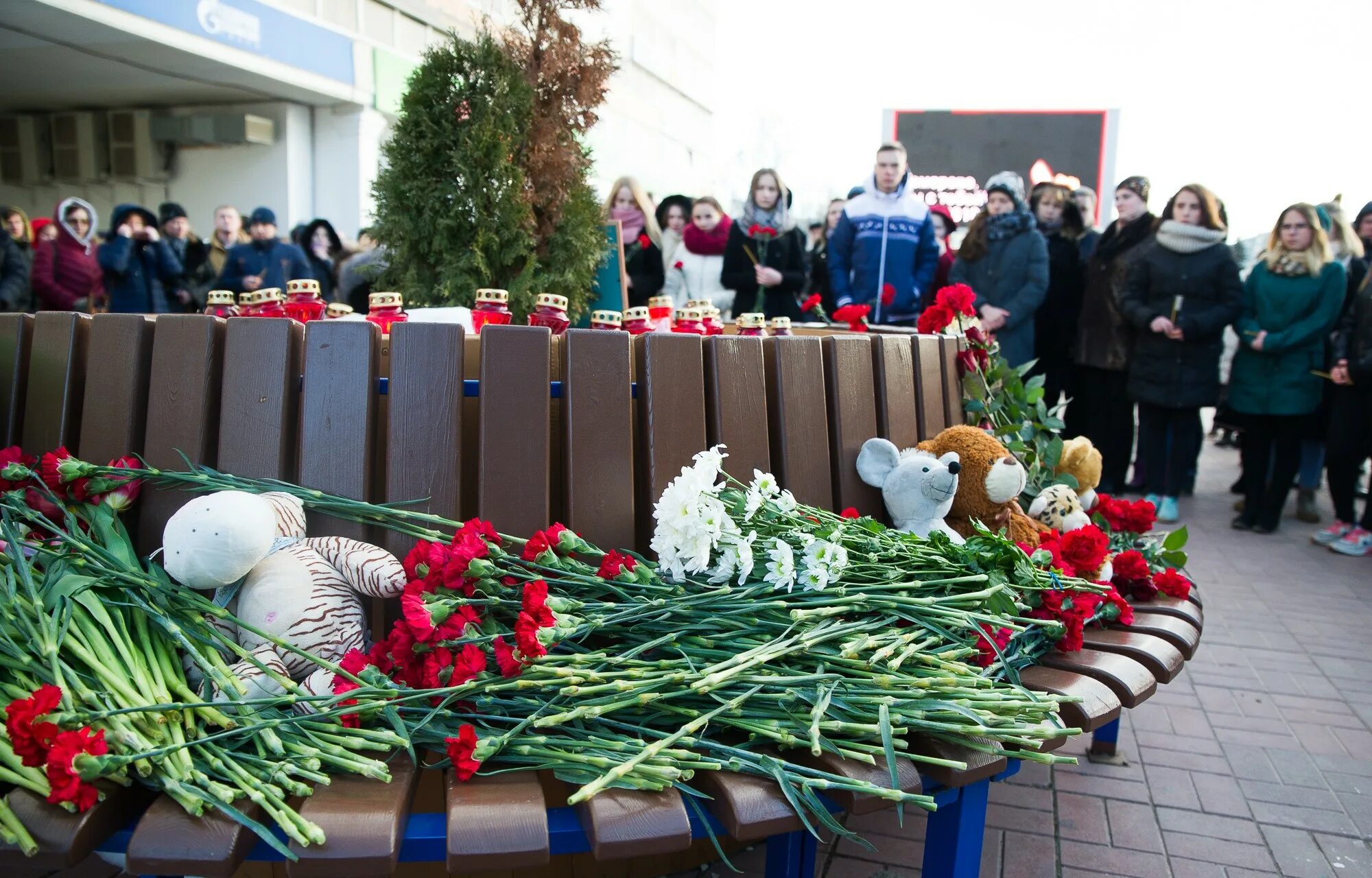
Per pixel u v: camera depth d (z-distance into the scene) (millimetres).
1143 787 2850
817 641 1616
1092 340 6766
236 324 1885
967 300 3102
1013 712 1625
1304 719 3363
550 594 1724
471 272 2805
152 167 11227
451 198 2785
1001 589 1853
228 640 1561
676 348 2064
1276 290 6023
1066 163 9859
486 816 1310
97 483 1771
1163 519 6633
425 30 11141
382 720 1526
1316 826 2641
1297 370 6059
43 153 11969
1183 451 6547
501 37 2934
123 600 1594
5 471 1726
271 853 1356
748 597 1738
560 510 2023
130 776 1336
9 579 1547
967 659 1839
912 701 1567
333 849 1249
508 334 1889
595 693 1539
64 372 1999
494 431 1881
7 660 1462
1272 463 7105
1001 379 3160
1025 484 2633
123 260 7391
